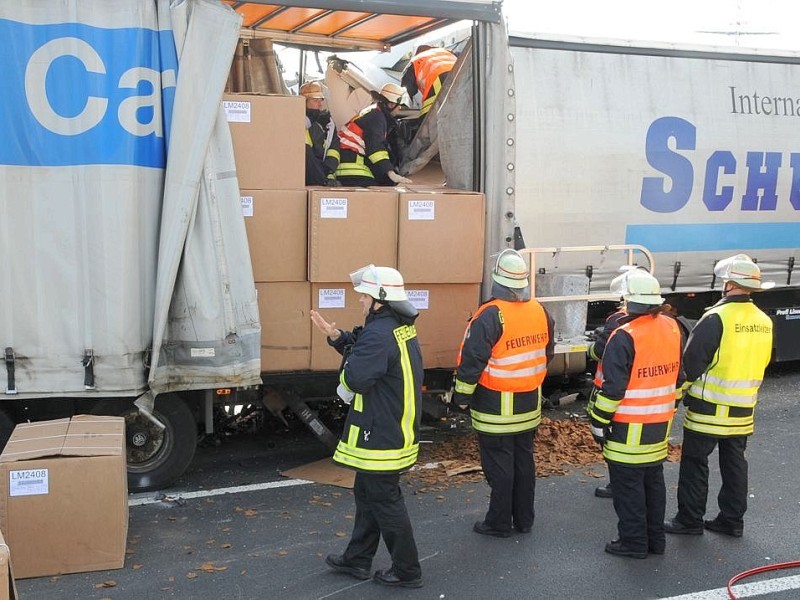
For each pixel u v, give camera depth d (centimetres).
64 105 526
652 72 896
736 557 516
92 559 479
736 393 529
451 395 666
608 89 873
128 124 532
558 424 779
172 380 559
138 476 604
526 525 546
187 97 540
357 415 452
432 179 770
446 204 620
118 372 538
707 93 923
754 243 966
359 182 743
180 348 556
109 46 530
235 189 558
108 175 528
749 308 536
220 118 552
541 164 841
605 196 872
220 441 741
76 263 532
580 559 508
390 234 611
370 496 452
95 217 529
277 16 751
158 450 607
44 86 523
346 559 478
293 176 593
